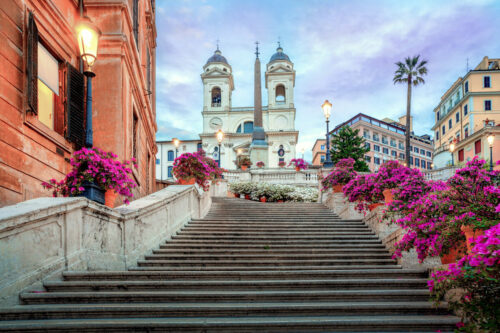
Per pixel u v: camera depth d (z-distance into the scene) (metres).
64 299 5.22
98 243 6.75
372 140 75.81
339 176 14.25
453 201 5.84
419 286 6.25
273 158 69.81
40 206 5.50
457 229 5.56
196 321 4.73
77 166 7.13
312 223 11.52
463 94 49.84
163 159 73.12
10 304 4.91
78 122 9.70
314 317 5.06
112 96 10.58
